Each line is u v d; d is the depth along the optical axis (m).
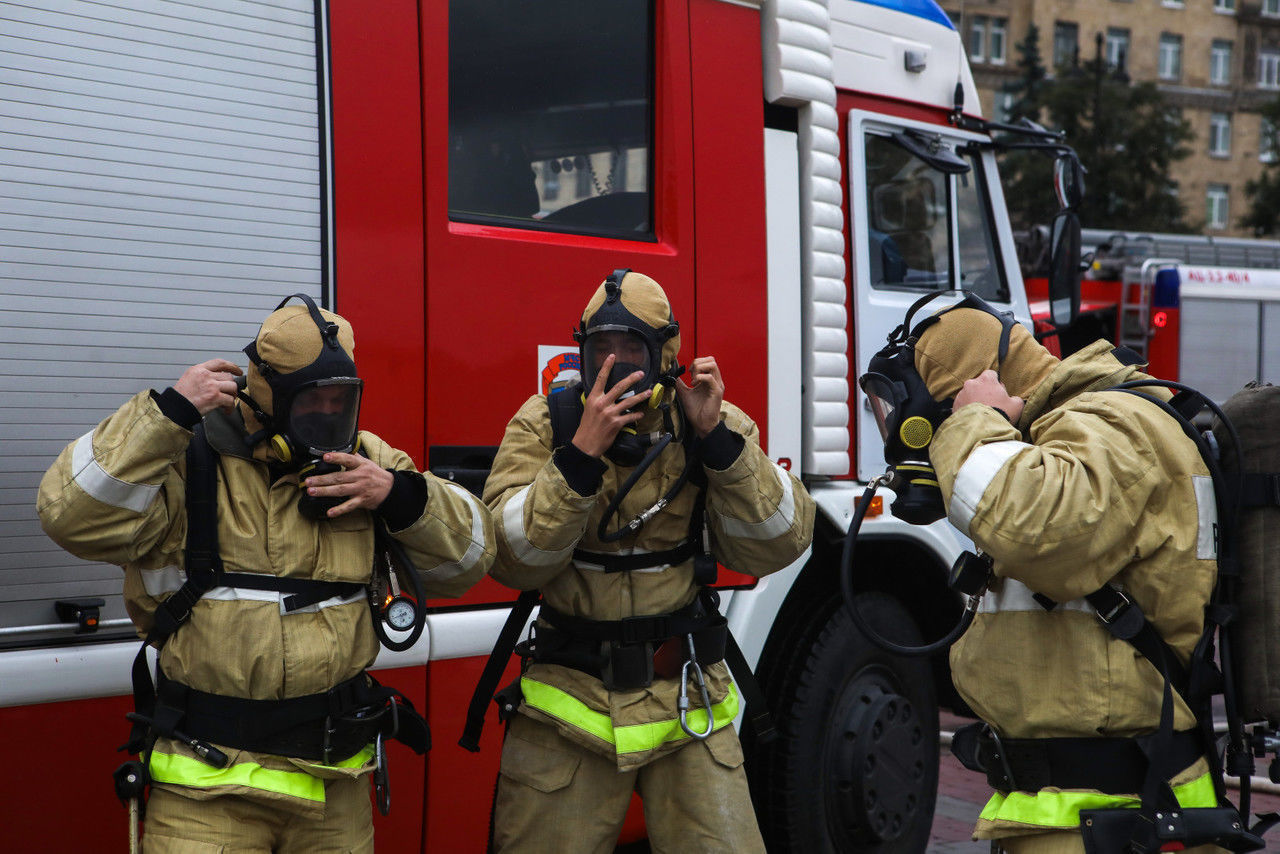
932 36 4.63
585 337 2.55
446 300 3.15
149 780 2.27
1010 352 2.47
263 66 2.90
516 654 3.09
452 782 3.19
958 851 4.75
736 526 2.73
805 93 3.98
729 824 2.65
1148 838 2.20
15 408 2.54
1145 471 2.23
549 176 3.44
